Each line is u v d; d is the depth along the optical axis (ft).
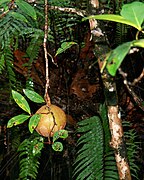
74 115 10.62
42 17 8.26
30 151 8.52
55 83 10.56
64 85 10.57
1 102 10.41
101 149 7.95
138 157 9.61
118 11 8.71
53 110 5.11
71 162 10.16
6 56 8.64
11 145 10.54
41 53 10.28
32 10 4.97
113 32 10.11
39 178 10.70
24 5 4.98
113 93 4.76
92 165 7.86
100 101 10.68
